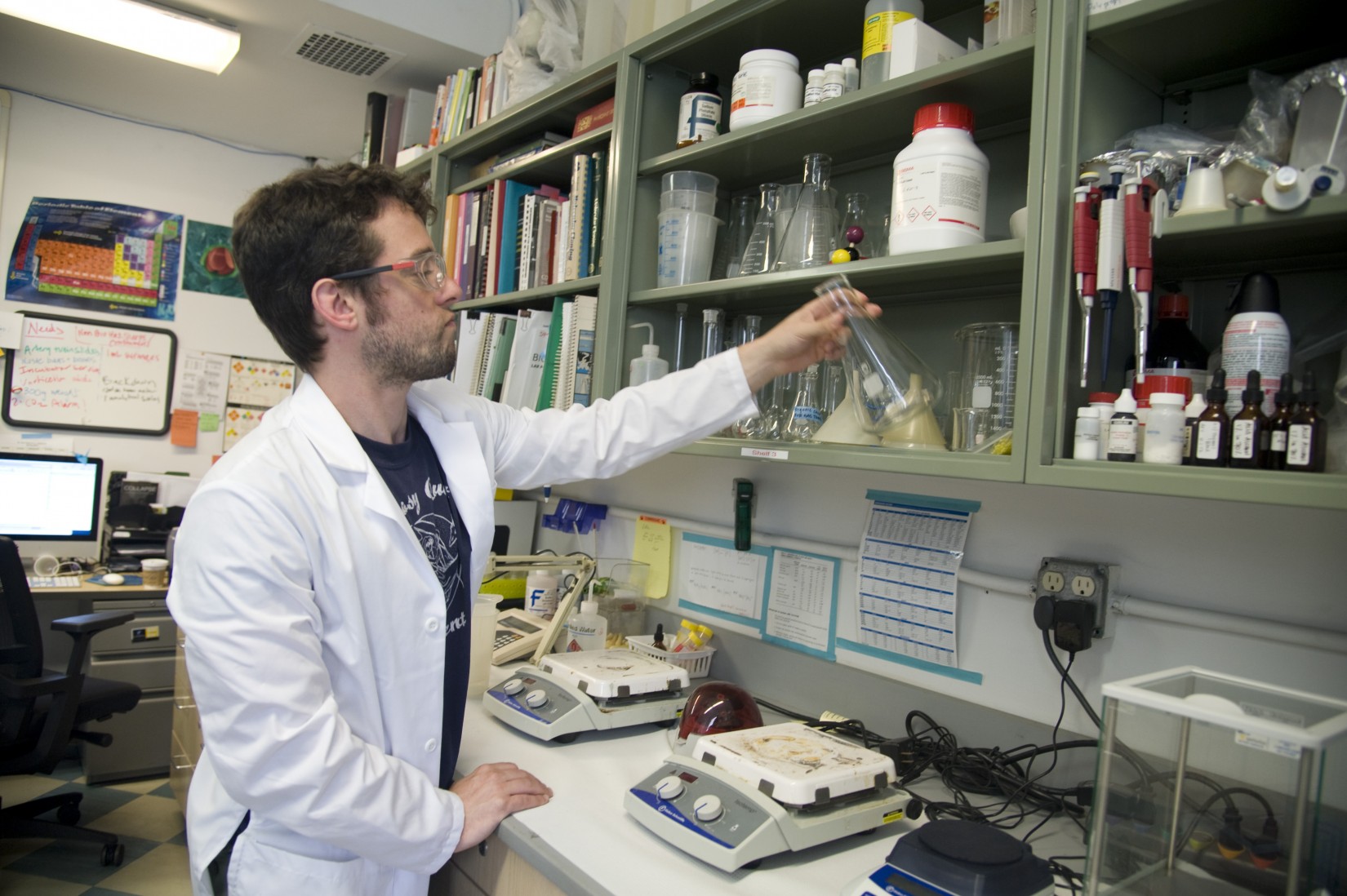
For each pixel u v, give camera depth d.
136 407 3.57
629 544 2.09
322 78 2.92
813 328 1.26
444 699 1.22
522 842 1.04
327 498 1.06
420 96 2.86
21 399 3.35
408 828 1.01
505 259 2.18
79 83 3.13
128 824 2.78
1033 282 1.02
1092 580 1.20
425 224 1.21
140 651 3.12
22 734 2.44
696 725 1.31
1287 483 0.81
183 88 3.13
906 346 1.39
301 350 1.16
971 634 1.38
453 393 1.41
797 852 1.03
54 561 3.22
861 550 1.52
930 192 1.17
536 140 2.20
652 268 1.76
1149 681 0.88
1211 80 1.14
